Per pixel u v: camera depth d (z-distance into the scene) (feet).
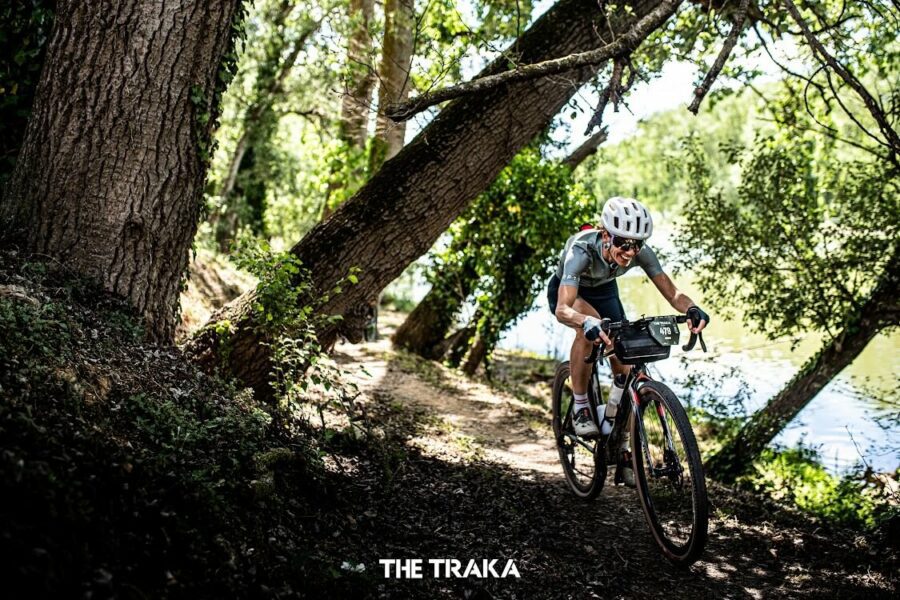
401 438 20.71
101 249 15.78
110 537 8.55
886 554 15.29
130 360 13.89
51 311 13.03
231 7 16.70
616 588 12.75
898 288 31.14
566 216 38.68
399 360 38.91
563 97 19.31
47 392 10.56
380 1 41.70
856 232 31.60
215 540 9.68
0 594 6.88
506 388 41.75
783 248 33.14
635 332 13.87
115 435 10.85
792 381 33.30
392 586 11.23
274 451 13.08
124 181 15.84
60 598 7.31
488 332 41.68
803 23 16.75
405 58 33.71
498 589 12.01
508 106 18.84
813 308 32.30
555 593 12.25
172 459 10.91
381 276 19.07
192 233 17.37
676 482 13.61
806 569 14.24
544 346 65.57
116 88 15.65
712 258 34.35
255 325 17.92
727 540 15.46
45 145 15.72
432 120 19.35
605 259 14.79
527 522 15.23
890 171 28.55
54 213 15.65
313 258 18.54
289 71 63.93
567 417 18.24
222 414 13.96
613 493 18.34
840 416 38.93
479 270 40.14
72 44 15.60
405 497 15.23
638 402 14.53
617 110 15.19
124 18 15.57
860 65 30.09
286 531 11.44
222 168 75.00
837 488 26.14
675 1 14.87
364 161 39.45
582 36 19.02
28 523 7.85
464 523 14.60
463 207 19.56
